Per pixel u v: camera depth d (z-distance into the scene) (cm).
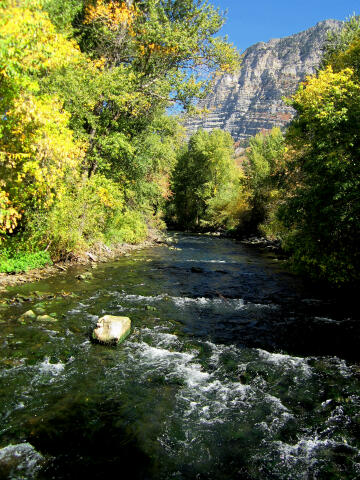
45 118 1025
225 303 1071
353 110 1146
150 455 400
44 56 943
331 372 614
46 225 1298
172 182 5256
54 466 375
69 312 877
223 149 4956
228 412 490
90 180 1627
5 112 1017
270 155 3931
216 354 685
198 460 395
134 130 2128
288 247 1484
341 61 1927
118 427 446
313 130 1436
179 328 826
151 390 539
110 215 2019
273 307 1041
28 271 1269
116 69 1755
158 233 3331
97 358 638
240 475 375
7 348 650
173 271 1562
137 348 695
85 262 1571
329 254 1290
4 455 387
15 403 483
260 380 582
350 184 1045
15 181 1166
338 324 885
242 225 3978
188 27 2027
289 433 446
